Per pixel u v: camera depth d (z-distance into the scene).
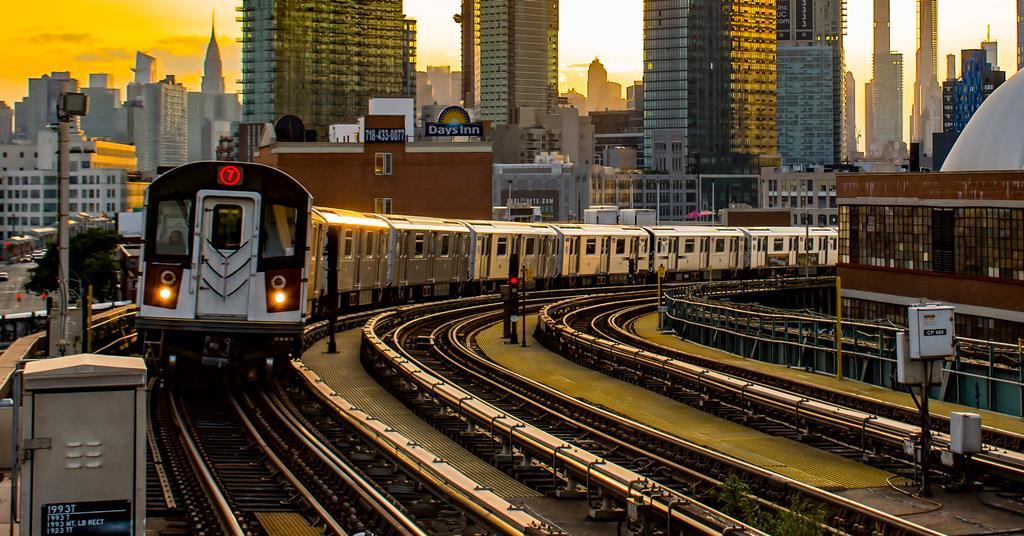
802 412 25.19
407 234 53.88
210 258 26.58
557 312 52.91
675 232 82.38
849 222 51.19
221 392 28.45
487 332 48.94
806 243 95.25
